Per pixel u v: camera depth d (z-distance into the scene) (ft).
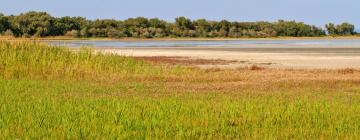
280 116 47.70
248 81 90.53
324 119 46.34
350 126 42.80
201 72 108.68
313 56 197.36
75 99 59.82
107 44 401.70
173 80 92.38
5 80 85.56
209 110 50.57
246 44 392.47
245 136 39.19
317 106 53.93
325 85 82.79
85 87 77.61
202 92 73.00
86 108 50.34
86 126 41.01
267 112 48.83
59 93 68.95
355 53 219.20
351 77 98.53
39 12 618.85
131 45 371.56
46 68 100.17
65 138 36.96
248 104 54.29
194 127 41.45
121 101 57.77
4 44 108.58
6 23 570.05
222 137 38.83
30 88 74.08
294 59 178.70
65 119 43.42
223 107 52.95
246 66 146.20
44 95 64.95
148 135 38.04
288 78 96.17
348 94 71.00
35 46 110.73
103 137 37.22
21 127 39.83
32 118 43.96
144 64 114.73
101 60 108.68
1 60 101.30
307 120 45.70
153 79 93.35
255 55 209.05
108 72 102.32
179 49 282.36
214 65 150.61
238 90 76.18
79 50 115.14
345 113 49.78
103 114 46.75
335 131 40.63
